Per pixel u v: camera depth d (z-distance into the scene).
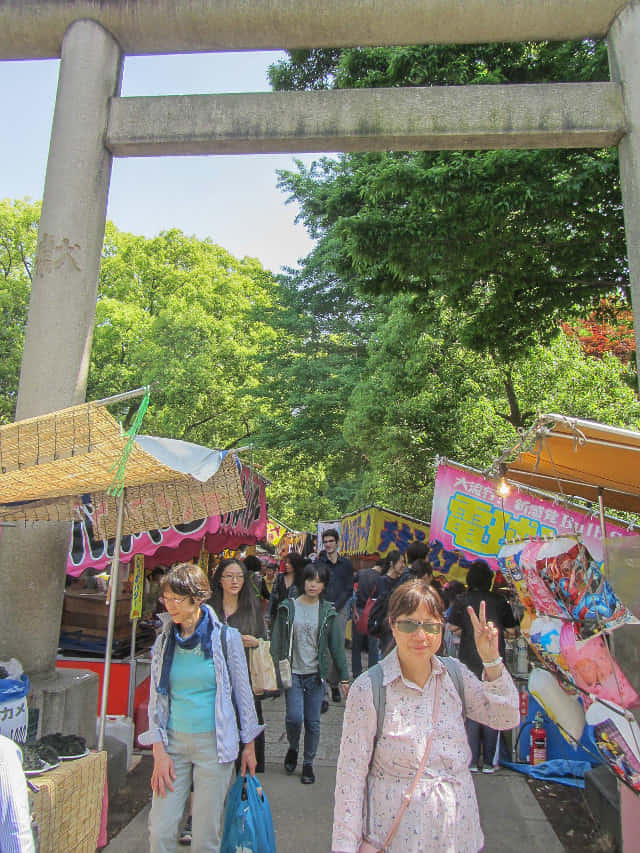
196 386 19.61
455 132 5.09
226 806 3.28
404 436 11.74
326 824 4.29
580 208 6.75
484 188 6.45
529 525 6.09
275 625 5.29
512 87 5.12
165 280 23.03
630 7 5.11
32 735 4.19
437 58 7.18
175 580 3.16
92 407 2.99
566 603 3.27
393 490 13.87
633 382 11.01
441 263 7.32
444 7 5.18
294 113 5.18
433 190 6.61
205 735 3.13
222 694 3.19
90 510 4.40
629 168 4.96
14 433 3.10
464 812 2.15
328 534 8.12
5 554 4.56
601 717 2.96
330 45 5.46
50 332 4.82
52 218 5.00
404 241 7.10
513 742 5.64
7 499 3.93
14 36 5.43
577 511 5.97
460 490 6.35
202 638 3.22
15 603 4.52
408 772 2.17
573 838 4.16
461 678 2.36
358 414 12.94
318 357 17.97
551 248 7.39
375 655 7.59
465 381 11.54
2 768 1.93
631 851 3.60
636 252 4.86
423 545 6.82
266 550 25.98
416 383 11.86
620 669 2.99
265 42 5.44
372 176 7.55
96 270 5.13
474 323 8.55
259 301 24.55
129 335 20.69
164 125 5.19
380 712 2.22
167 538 5.49
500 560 3.77
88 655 6.55
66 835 3.12
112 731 5.18
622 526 5.85
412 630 2.25
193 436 21.77
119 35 5.41
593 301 8.49
